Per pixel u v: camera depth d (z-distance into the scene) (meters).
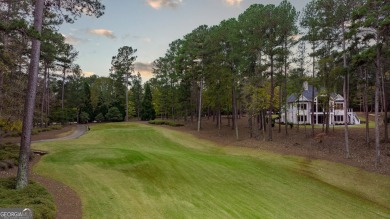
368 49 22.58
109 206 12.94
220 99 40.47
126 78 68.56
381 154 26.70
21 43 20.19
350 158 25.97
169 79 59.16
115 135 40.12
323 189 19.09
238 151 31.34
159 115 79.56
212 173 20.52
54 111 57.78
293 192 17.97
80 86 83.31
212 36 38.84
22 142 13.30
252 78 35.16
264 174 21.61
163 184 17.12
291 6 32.22
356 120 60.59
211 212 13.44
